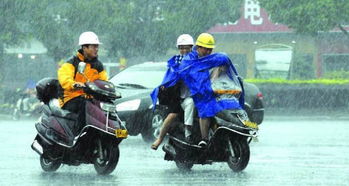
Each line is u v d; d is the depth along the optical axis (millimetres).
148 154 25156
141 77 32000
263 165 21719
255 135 19312
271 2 71688
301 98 60188
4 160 22906
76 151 18922
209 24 71688
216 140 19609
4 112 64438
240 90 19953
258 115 35000
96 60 19594
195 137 20125
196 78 19719
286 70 84250
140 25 71125
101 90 18703
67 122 19234
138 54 72250
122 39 70812
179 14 70688
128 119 29781
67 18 69500
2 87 72438
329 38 94562
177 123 20578
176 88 20406
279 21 72312
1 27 70125
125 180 18047
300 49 95062
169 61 20969
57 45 71188
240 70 96875
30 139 31859
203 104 19609
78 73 19391
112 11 69750
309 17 70250
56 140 19203
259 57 84875
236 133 19594
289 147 28250
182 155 20422
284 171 20125
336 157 24219
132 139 32594
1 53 73000
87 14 68875
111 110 18812
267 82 61031
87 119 18641
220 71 19953
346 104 59625
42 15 69812
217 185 17094
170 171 20188
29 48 93062
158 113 30094
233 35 96375
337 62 95125
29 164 21797
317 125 44000
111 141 18859
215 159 20172
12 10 69562
